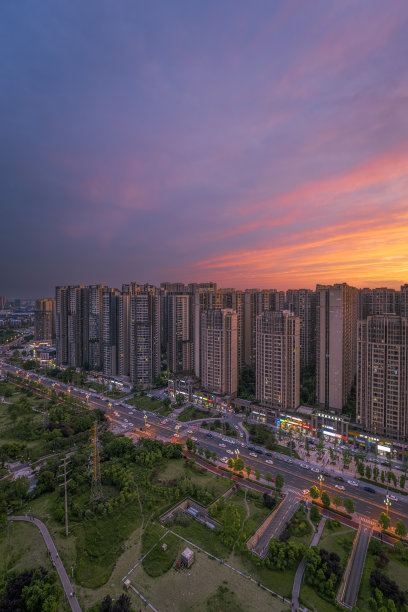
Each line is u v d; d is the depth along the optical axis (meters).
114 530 115.38
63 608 86.38
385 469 159.00
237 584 94.50
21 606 85.62
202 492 134.62
